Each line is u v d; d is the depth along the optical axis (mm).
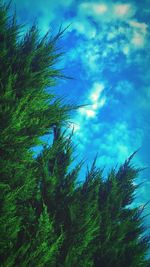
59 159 10438
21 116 7996
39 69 9695
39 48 9781
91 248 10016
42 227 8102
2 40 9367
